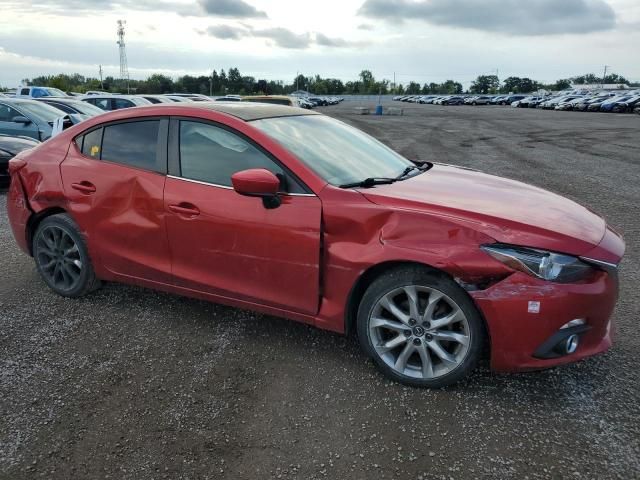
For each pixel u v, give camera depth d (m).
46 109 11.40
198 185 3.37
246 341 3.50
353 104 83.12
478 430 2.60
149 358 3.29
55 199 3.95
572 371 3.12
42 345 3.44
